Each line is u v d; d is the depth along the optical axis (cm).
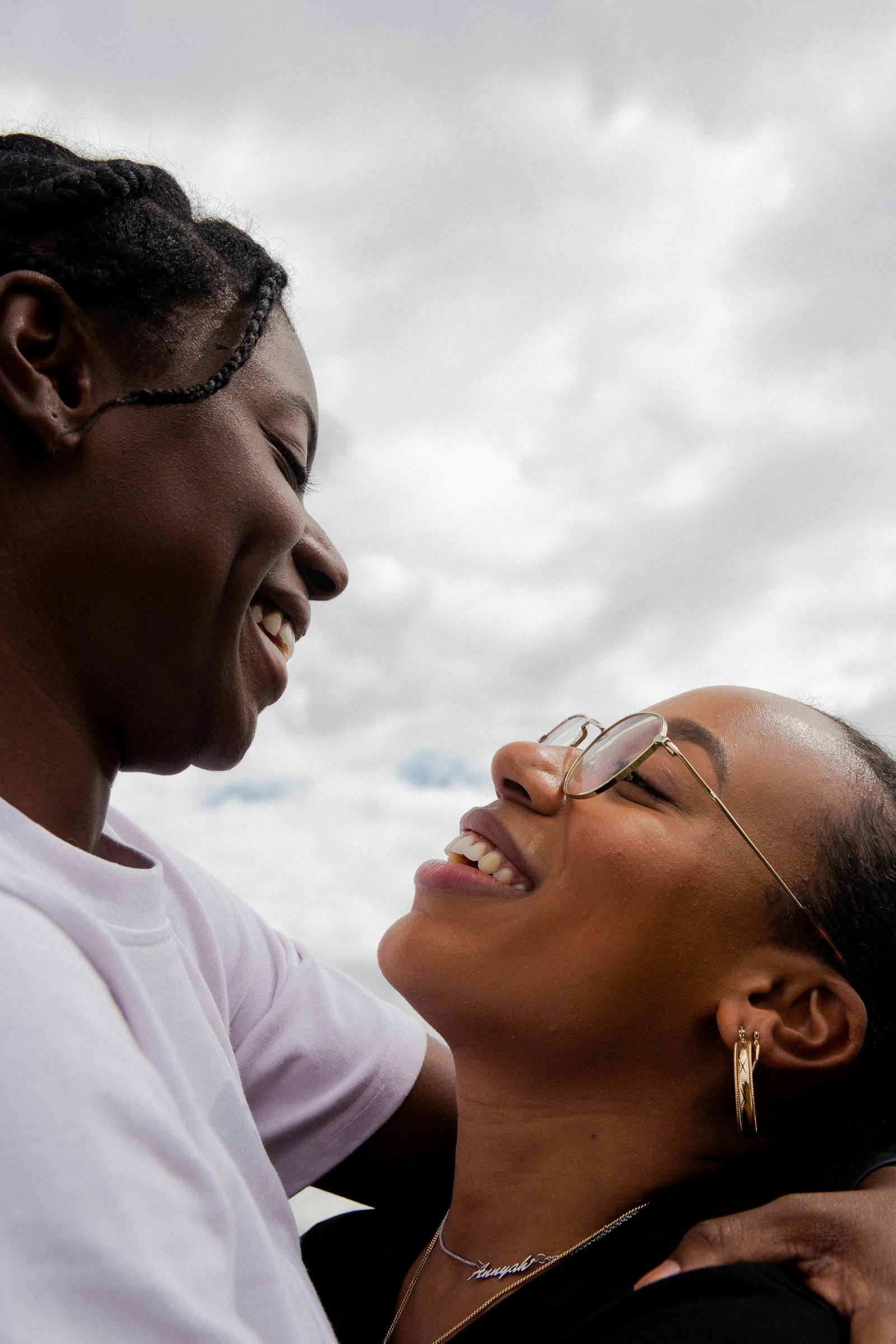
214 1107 131
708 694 188
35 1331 82
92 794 132
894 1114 171
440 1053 209
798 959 166
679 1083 165
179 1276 93
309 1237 196
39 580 122
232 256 139
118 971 111
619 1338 124
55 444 119
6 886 107
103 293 123
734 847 167
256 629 145
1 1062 90
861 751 186
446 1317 159
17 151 139
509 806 183
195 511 125
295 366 143
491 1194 165
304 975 201
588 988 162
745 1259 137
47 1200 86
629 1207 161
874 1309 128
